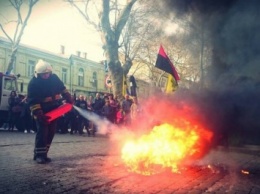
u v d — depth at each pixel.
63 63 37.78
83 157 6.17
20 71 31.25
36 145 5.50
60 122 13.86
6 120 14.97
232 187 3.92
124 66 17.88
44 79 5.55
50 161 5.60
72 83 38.94
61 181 4.04
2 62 29.12
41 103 5.52
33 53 32.91
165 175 4.54
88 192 3.54
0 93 14.59
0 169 4.77
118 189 3.68
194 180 4.26
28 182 3.96
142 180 4.18
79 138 11.32
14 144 8.23
